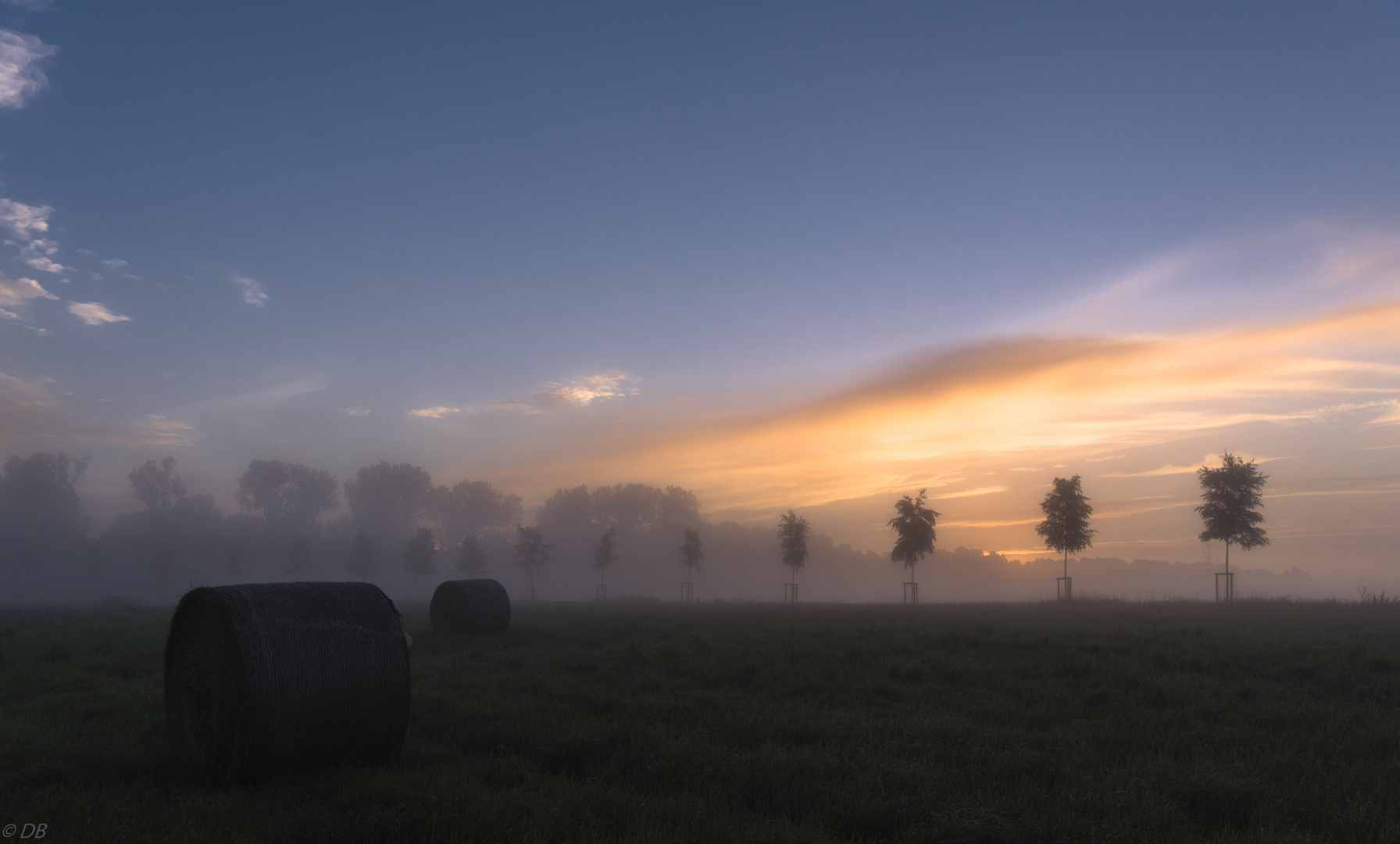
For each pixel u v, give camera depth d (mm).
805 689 13539
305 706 8492
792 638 20938
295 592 9109
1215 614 31656
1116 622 26781
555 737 9531
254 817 6840
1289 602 42250
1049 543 54125
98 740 9773
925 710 11477
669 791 7684
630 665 16406
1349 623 25672
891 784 7598
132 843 6102
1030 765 8258
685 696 12641
